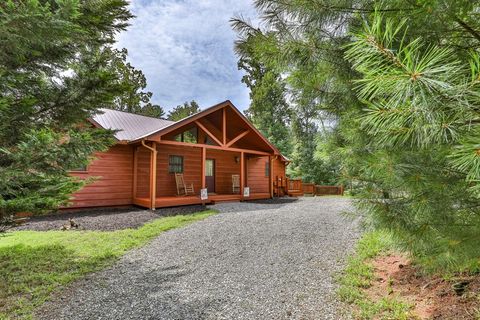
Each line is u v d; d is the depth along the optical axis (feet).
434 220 4.79
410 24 3.80
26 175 8.66
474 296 7.67
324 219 20.77
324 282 9.98
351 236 15.48
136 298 9.21
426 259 5.59
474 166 2.78
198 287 10.02
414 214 5.08
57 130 11.43
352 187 6.34
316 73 7.04
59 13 8.17
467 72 2.79
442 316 7.21
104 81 11.28
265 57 7.12
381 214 5.50
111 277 10.95
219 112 34.78
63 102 11.20
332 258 12.30
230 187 40.73
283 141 65.10
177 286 10.12
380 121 3.33
